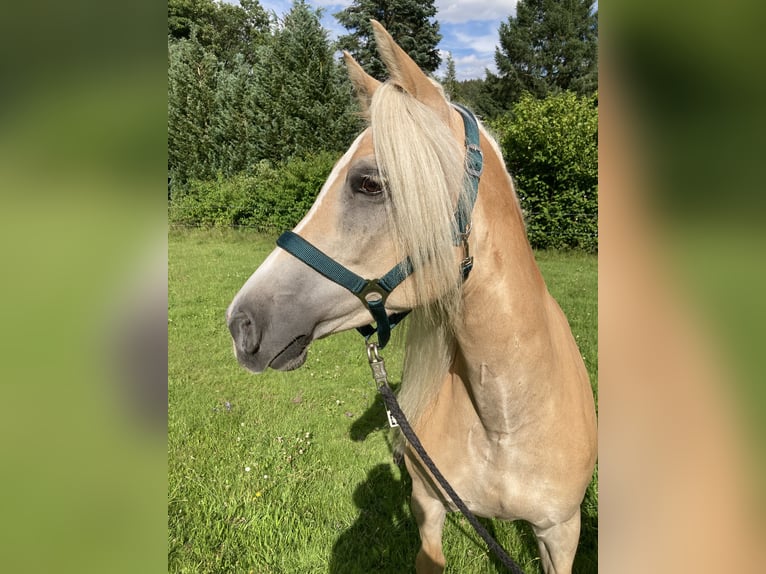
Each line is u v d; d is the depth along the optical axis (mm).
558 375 1379
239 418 3703
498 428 1362
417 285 1126
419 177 1018
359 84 1424
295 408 3863
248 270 8867
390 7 19781
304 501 2746
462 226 1097
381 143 1036
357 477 2961
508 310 1208
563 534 1573
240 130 17906
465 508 1355
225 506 2695
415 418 1616
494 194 1195
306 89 17234
